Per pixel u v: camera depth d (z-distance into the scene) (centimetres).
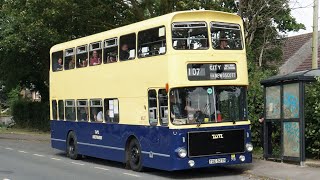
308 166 1445
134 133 1530
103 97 1723
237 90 1428
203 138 1357
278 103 1558
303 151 1454
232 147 1396
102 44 1734
